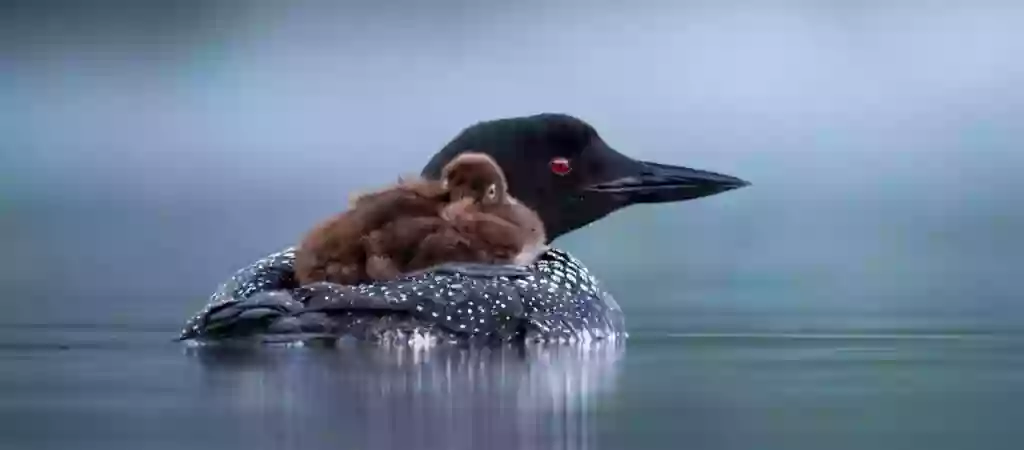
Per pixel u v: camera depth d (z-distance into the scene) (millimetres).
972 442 8305
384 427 8414
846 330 13859
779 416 9047
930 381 10453
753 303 16656
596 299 12297
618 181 13141
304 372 10266
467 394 9531
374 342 11031
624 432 8461
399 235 11359
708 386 10172
